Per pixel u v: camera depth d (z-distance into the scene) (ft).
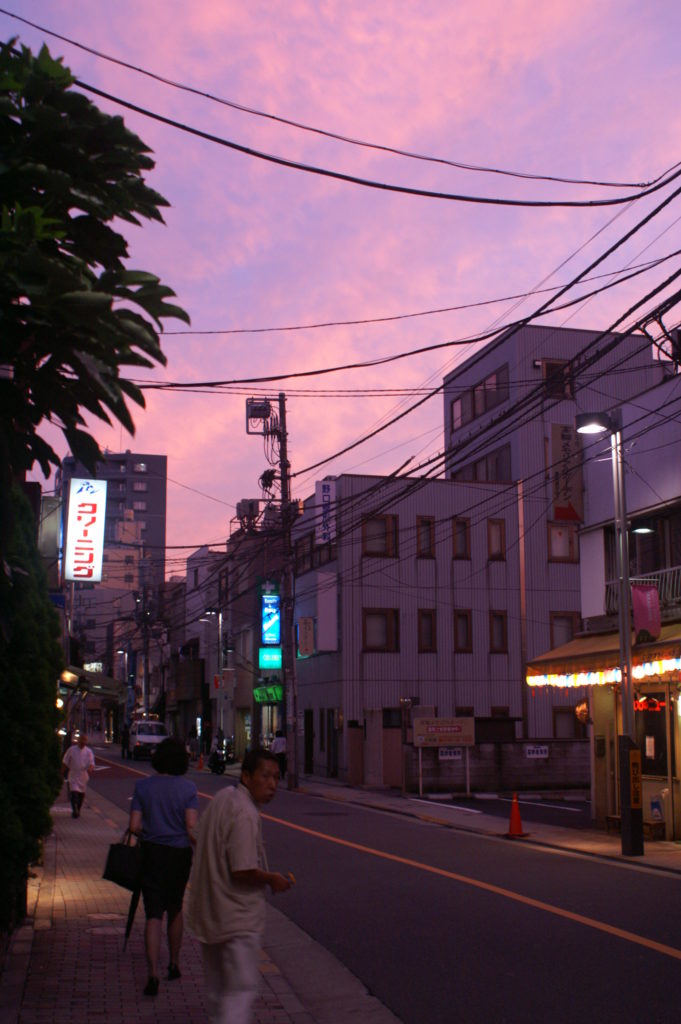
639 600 61.52
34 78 15.16
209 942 18.15
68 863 53.16
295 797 110.83
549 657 74.84
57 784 31.32
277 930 36.94
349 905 41.75
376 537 139.64
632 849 56.13
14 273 13.17
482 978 29.19
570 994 27.20
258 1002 26.58
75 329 13.93
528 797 106.73
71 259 14.93
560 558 145.18
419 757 107.34
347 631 136.46
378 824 79.05
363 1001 27.22
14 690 26.04
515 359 143.54
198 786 119.65
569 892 44.32
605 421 59.67
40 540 62.34
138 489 473.26
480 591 142.31
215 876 18.31
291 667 124.98
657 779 65.67
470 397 156.25
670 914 38.68
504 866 53.52
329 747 140.77
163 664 285.43
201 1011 24.47
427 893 44.45
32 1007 24.56
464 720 109.81
